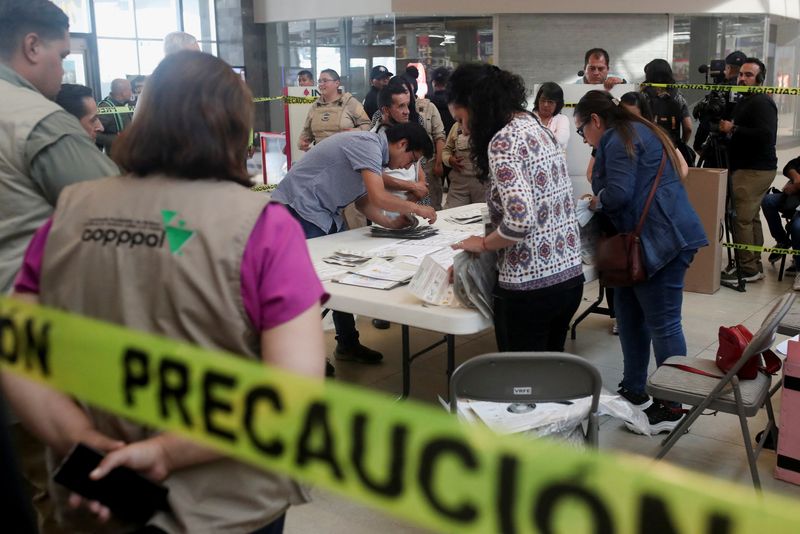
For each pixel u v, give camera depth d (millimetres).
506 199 2436
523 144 2469
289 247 1171
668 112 5934
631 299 3373
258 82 13852
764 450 3174
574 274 2686
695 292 5508
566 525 819
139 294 1158
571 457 809
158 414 1105
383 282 2930
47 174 1776
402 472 924
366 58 12383
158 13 13125
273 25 13570
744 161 5562
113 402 1143
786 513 695
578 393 2232
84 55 12344
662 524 761
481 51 11609
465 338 4676
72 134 1810
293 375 1000
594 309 4598
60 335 1170
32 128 1757
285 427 1008
